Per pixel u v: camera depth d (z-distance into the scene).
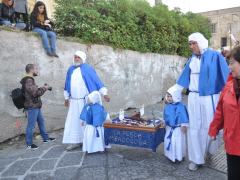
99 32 8.56
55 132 7.63
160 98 12.06
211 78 4.89
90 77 6.15
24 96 6.36
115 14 9.44
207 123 4.97
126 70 9.94
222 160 5.52
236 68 3.08
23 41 6.94
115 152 6.09
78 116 6.23
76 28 8.44
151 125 5.66
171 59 12.71
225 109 3.22
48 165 5.53
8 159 5.89
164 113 5.50
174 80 13.03
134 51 10.26
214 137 3.54
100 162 5.58
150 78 11.30
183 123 5.23
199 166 5.28
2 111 6.63
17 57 6.84
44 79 7.37
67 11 8.55
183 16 14.16
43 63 7.34
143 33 10.71
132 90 10.31
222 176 4.90
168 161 5.58
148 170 5.20
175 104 5.45
